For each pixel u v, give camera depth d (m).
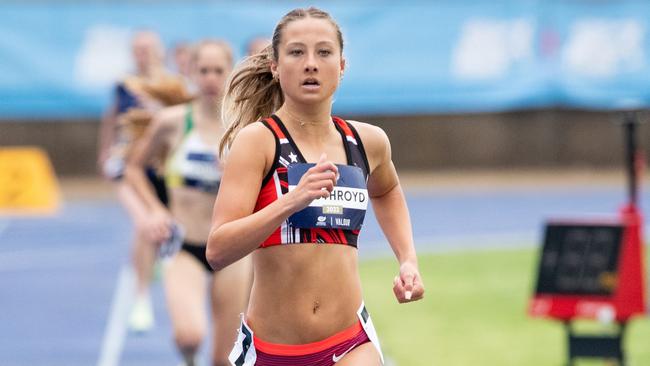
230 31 57.62
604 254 21.09
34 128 61.88
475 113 64.19
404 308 29.41
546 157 64.38
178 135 19.45
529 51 59.66
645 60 59.12
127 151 24.30
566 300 21.17
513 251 39.53
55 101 57.41
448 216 49.12
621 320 21.09
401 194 13.23
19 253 40.75
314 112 11.98
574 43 59.50
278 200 11.08
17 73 57.28
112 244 42.44
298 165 11.81
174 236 19.02
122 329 27.64
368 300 30.53
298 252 11.89
